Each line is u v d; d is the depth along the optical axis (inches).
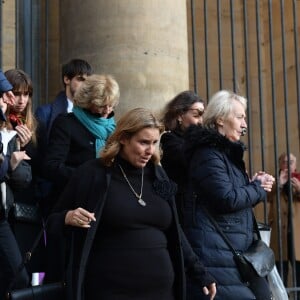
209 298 255.6
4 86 274.2
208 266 261.6
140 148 231.0
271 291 290.5
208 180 260.1
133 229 227.6
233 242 264.8
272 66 426.9
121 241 225.9
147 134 231.0
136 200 230.1
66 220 222.7
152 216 230.7
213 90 562.6
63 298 232.2
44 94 494.9
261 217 522.6
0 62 361.1
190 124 292.7
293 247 406.0
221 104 281.7
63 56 402.3
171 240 238.7
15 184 279.6
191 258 244.8
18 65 431.2
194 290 262.5
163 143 297.0
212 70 563.5
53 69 498.0
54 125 303.1
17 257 278.4
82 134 302.7
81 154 301.3
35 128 308.2
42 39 499.8
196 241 263.9
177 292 236.7
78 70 337.4
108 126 307.3
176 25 397.1
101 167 232.8
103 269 223.0
